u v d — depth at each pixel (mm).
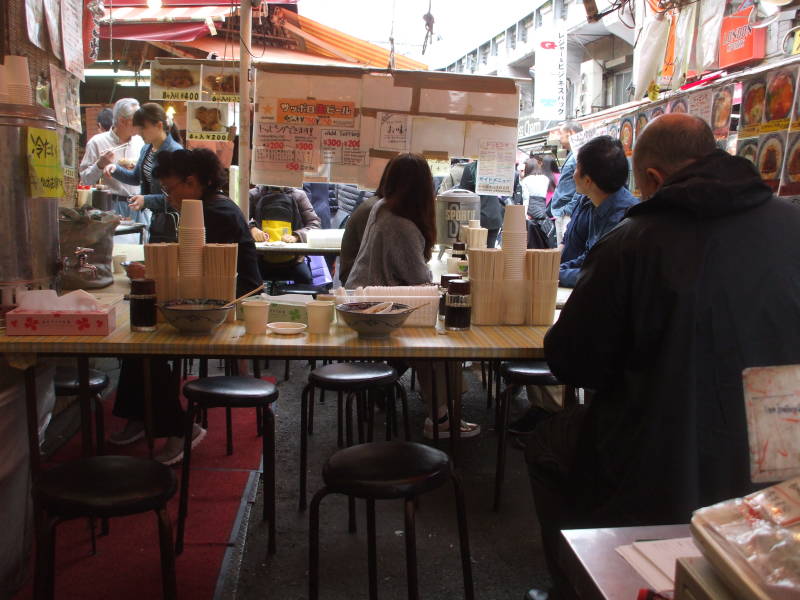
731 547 765
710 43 4004
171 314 2105
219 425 4094
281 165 4500
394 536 2850
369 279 3279
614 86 10758
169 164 3189
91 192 4359
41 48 3066
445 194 4688
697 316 1570
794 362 1564
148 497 1729
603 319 1706
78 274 2916
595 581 923
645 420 1616
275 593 2408
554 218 6340
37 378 2354
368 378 2963
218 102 5559
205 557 2596
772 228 1626
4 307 2213
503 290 2445
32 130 2234
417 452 1991
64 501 1690
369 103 4465
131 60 8828
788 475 1069
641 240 1660
